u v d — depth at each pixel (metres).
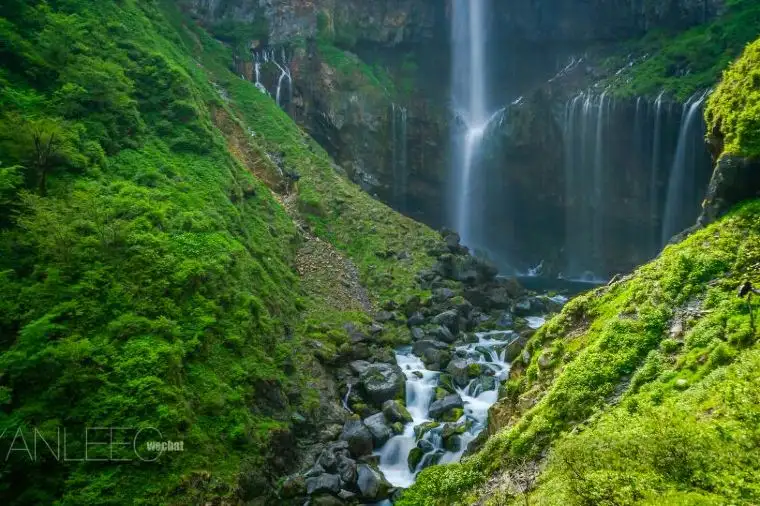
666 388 9.82
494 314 25.97
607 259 37.81
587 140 37.00
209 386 14.51
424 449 15.84
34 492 11.20
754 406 8.04
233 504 12.78
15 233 14.51
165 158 21.31
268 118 33.62
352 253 27.98
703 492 6.65
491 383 18.77
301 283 23.48
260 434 14.66
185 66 29.53
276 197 28.62
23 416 11.66
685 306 11.50
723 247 12.11
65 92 19.12
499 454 11.66
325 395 17.70
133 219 16.81
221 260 17.75
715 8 37.69
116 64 22.31
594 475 7.08
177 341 14.41
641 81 34.97
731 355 9.49
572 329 13.81
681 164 32.34
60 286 13.89
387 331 22.53
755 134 12.88
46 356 12.21
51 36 19.80
